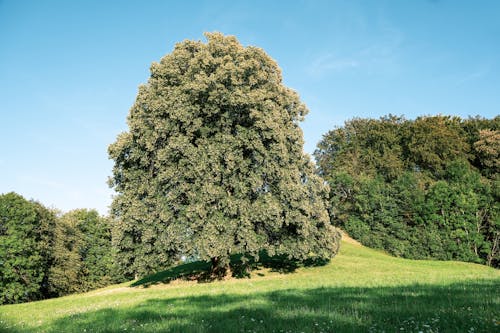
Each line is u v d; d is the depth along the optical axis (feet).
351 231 199.62
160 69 96.07
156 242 90.33
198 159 87.97
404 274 80.12
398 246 174.60
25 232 157.79
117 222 95.61
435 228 170.30
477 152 210.79
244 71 92.48
